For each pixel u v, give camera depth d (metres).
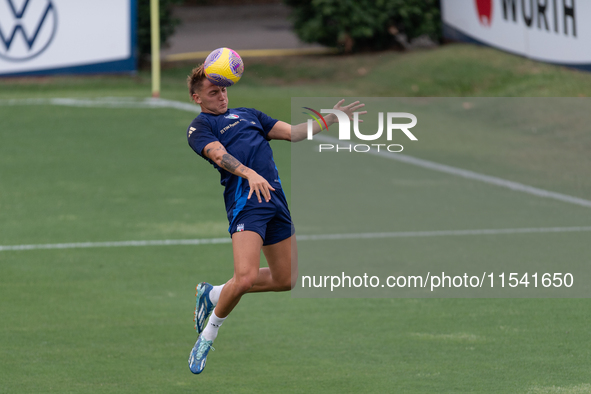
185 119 61.12
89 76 72.75
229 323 24.73
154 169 48.41
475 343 22.78
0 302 26.59
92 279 29.42
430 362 21.31
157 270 30.61
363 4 79.12
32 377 20.23
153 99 67.06
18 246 33.69
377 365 21.16
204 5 115.50
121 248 33.56
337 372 20.67
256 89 71.81
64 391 19.36
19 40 65.19
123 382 20.02
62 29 65.75
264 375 20.55
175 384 19.92
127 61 67.56
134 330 24.12
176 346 22.80
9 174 46.59
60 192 43.19
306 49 86.06
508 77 74.75
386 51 81.69
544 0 74.81
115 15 66.81
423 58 78.81
